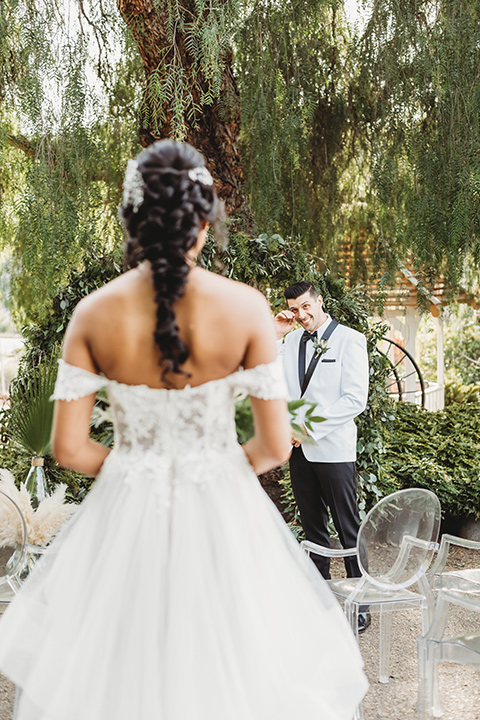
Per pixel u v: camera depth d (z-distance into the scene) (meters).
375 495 4.71
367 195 6.07
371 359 4.52
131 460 1.63
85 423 1.56
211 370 1.52
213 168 5.17
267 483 5.35
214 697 1.48
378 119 5.59
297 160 5.30
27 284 6.17
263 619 1.59
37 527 3.04
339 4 5.28
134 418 1.59
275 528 1.74
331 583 3.13
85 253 4.58
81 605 1.60
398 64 5.25
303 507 3.65
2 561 2.53
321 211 6.18
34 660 1.64
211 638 1.51
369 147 6.03
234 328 1.48
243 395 1.79
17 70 4.72
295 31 5.31
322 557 3.63
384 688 3.07
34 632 1.67
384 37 5.25
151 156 1.48
